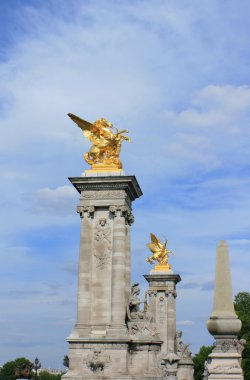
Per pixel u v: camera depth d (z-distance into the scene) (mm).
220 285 22516
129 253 62469
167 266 100312
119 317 57031
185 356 98688
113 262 58656
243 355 110562
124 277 58625
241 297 130375
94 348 56094
